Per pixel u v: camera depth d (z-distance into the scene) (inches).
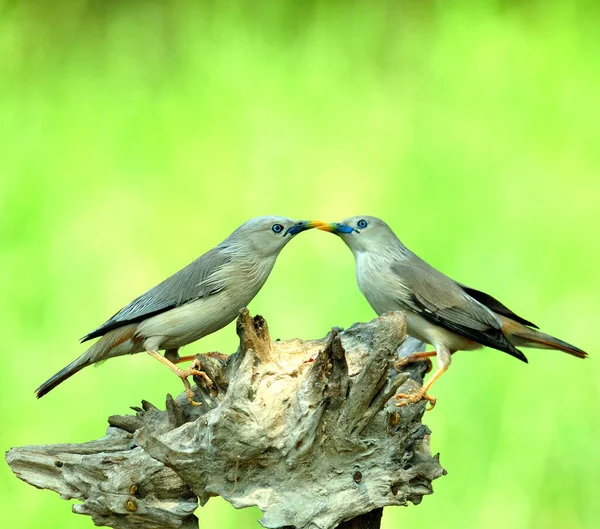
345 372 235.9
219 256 337.1
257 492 239.3
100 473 253.3
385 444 243.3
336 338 232.5
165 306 331.9
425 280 353.7
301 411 235.5
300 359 253.3
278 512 236.1
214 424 233.3
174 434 248.8
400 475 241.9
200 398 283.9
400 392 297.0
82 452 264.7
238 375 237.3
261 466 240.1
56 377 338.3
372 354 233.3
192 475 239.1
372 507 239.1
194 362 280.2
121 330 335.6
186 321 332.2
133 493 247.1
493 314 360.2
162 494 249.0
